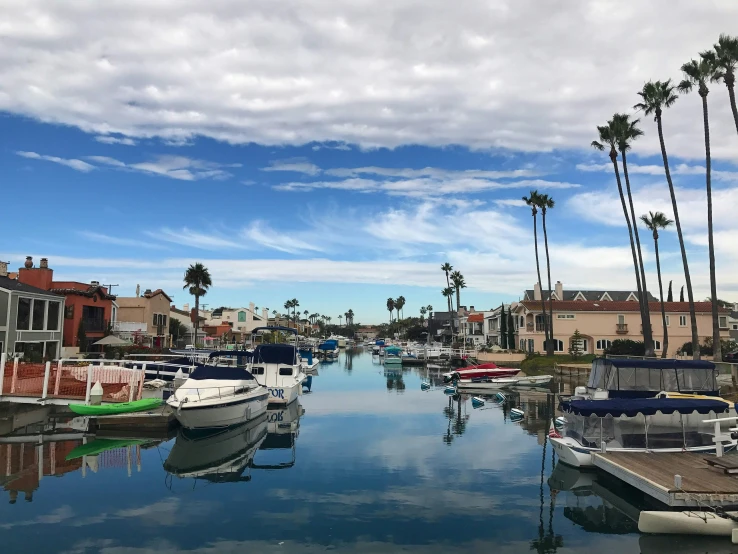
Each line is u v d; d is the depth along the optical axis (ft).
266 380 108.27
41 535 40.34
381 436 79.30
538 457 65.87
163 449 69.87
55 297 139.13
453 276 369.09
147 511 45.93
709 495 42.06
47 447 70.54
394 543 39.45
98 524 42.75
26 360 115.55
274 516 44.86
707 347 193.57
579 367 165.58
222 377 83.41
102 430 77.41
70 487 52.65
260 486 53.52
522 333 231.91
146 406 83.15
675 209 139.85
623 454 55.36
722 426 57.98
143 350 158.40
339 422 91.76
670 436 57.67
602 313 224.53
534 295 267.59
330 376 192.13
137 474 57.72
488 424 90.43
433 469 60.13
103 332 172.55
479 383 148.56
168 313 231.50
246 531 41.45
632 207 160.86
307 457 65.77
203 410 74.59
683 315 220.43
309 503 48.29
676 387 71.05
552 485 53.98
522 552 38.22
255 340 319.47
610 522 43.98
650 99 142.72
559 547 39.11
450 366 226.79
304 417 97.04
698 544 39.78
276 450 69.56
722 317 220.84
